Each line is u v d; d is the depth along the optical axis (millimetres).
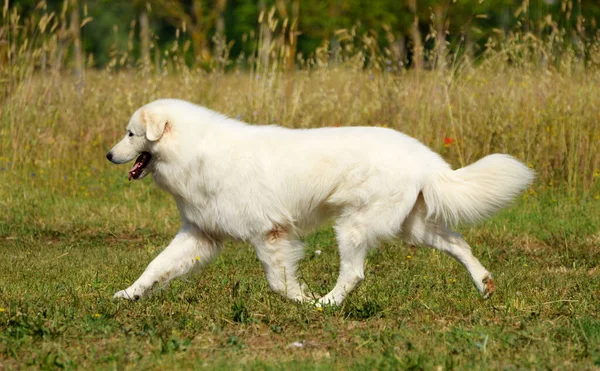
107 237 13102
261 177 8391
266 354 6871
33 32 17172
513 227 13070
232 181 8414
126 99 16938
